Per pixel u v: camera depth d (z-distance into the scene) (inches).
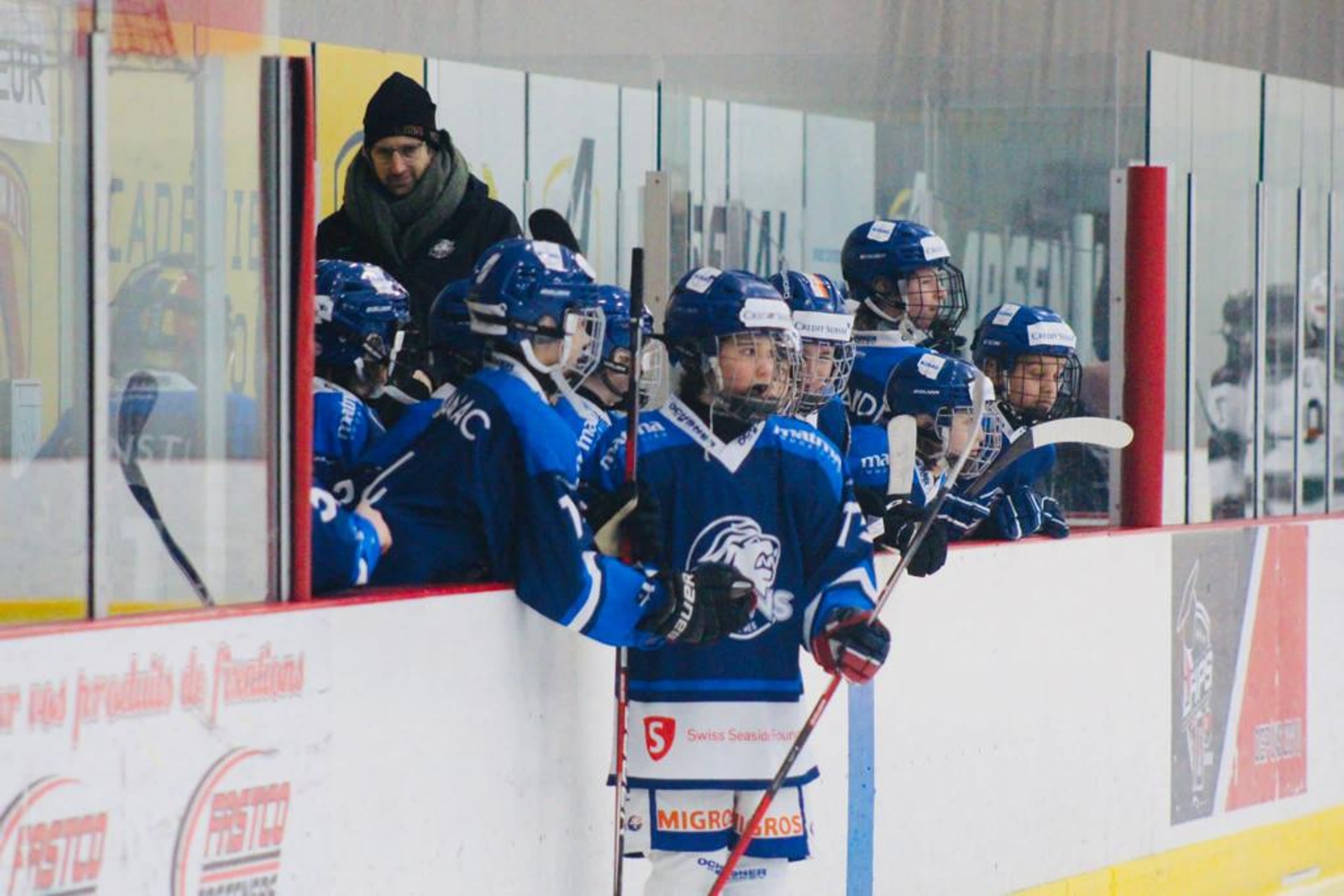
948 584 738.2
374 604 506.3
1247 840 952.9
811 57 1087.0
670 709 552.4
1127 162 1020.5
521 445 541.6
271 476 498.6
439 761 527.5
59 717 429.4
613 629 529.7
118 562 477.1
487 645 541.0
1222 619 931.3
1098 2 1373.0
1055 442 648.4
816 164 1042.7
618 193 988.6
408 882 519.5
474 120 922.1
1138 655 864.3
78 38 492.1
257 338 498.0
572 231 928.3
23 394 560.7
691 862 558.3
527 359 558.6
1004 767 775.1
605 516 547.5
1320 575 1021.8
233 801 470.3
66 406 526.0
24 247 561.3
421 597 520.1
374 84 892.0
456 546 550.0
